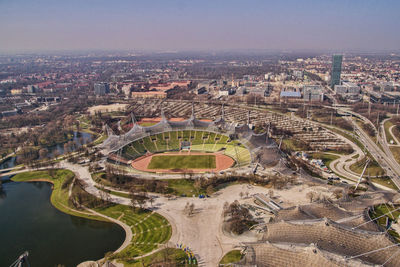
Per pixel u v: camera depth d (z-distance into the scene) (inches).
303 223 5767.7
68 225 7721.5
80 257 6501.0
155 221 7652.6
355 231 5433.1
